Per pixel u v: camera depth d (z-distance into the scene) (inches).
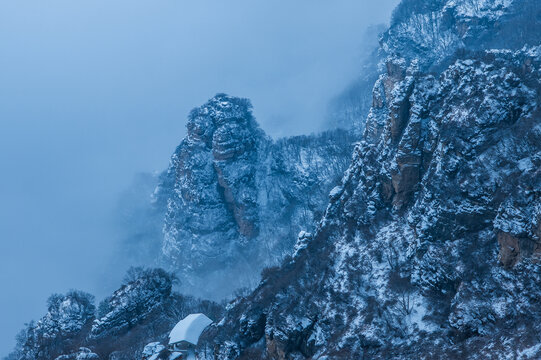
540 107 6373.0
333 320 6328.7
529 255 5187.0
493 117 6496.1
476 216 5974.4
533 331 4741.6
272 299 7190.0
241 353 6929.1
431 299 5920.3
